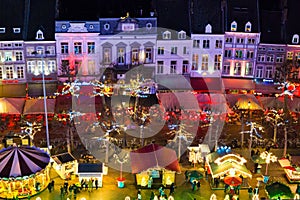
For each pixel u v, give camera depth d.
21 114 70.94
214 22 81.75
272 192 52.94
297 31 81.50
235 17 81.81
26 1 78.62
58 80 79.06
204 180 59.34
